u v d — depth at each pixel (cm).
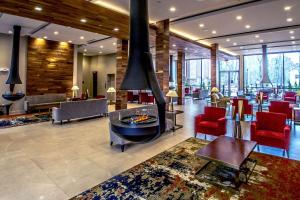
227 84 1727
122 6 582
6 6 492
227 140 378
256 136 435
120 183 310
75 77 1175
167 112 618
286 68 1418
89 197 274
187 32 909
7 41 928
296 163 380
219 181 314
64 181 315
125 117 353
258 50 1392
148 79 254
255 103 1033
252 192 286
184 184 307
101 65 1582
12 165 371
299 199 269
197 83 1858
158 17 648
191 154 425
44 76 1043
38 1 466
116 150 451
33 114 899
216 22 755
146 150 451
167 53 800
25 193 281
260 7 606
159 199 271
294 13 655
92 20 597
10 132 601
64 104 709
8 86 936
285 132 403
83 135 571
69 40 1052
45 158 404
